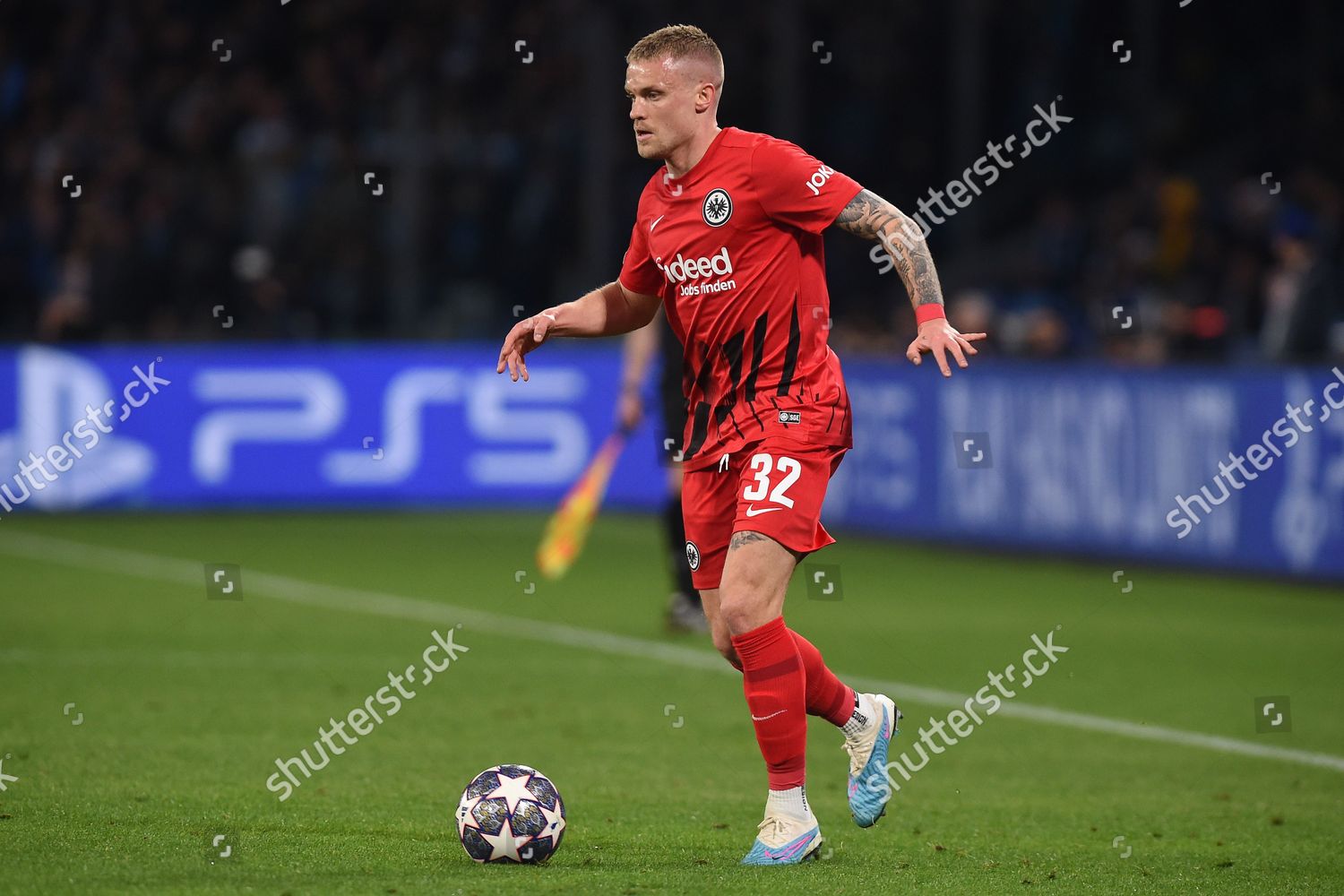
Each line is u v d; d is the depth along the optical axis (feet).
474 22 211.20
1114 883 50.85
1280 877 52.01
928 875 51.13
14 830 54.49
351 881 48.32
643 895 47.03
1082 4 216.13
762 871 51.06
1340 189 191.83
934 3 219.41
